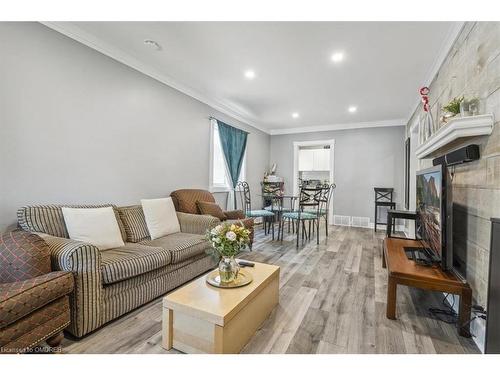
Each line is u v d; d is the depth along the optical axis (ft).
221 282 5.70
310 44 8.47
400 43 8.27
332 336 5.55
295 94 13.32
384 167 18.79
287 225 19.34
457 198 6.96
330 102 14.55
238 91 12.99
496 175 5.02
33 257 4.88
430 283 5.82
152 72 10.56
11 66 6.65
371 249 12.72
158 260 6.89
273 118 18.34
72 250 5.15
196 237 8.95
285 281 8.58
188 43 8.60
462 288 5.53
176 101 12.04
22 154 6.89
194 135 13.28
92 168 8.59
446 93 8.45
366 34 7.81
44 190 7.36
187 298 5.03
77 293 5.16
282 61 9.71
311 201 16.01
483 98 5.62
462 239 6.59
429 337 5.53
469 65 6.45
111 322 5.93
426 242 7.58
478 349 5.11
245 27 7.62
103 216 7.39
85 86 8.31
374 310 6.69
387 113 16.57
